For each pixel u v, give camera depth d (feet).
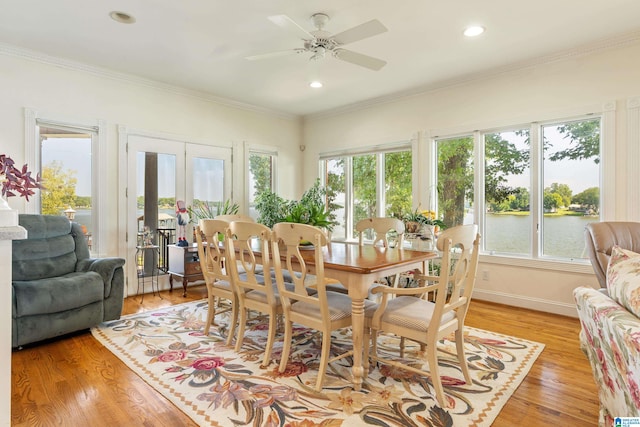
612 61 10.75
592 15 9.26
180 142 15.30
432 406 6.28
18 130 11.34
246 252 9.38
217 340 9.36
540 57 11.85
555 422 5.83
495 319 11.19
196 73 13.37
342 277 6.98
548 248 12.16
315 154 19.61
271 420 5.87
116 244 13.52
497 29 10.00
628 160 10.48
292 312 7.47
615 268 5.07
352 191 18.17
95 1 8.58
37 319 8.82
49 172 12.19
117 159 13.51
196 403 6.38
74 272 10.63
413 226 12.86
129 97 13.79
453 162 14.44
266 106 17.87
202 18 9.40
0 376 3.92
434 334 6.25
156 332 9.96
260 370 7.64
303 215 10.11
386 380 7.20
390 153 16.58
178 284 15.56
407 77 13.71
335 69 12.91
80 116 12.58
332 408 6.22
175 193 15.17
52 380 7.24
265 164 18.72
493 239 13.43
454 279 6.64
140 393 6.74
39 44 10.95
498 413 6.07
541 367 7.80
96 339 9.45
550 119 11.88
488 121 13.26
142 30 10.06
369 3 8.70
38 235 10.55
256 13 9.15
